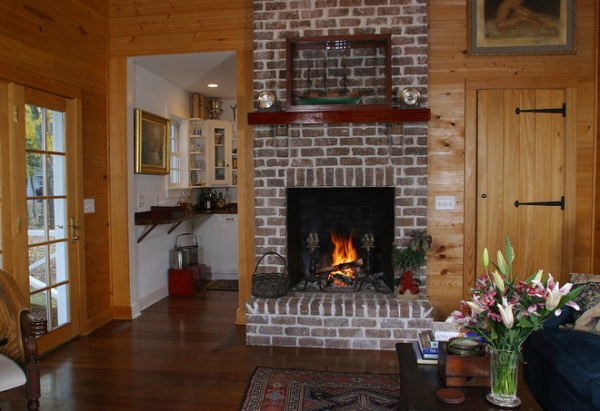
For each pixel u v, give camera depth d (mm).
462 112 3896
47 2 3396
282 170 3871
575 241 3846
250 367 3182
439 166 3928
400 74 3764
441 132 3916
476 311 1707
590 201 3832
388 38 3676
